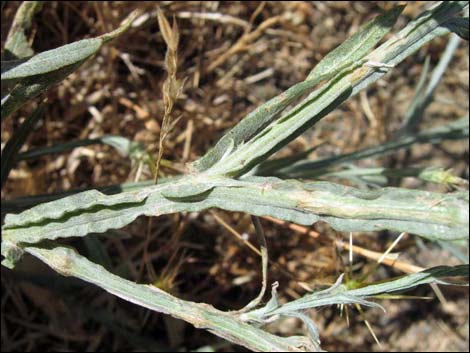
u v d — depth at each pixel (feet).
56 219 0.55
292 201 0.49
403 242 0.99
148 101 1.00
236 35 1.05
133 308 0.96
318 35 1.06
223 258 0.98
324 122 1.07
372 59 0.52
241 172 0.52
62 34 0.98
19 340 0.94
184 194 0.51
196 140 1.00
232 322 0.53
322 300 0.53
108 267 0.71
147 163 0.80
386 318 1.03
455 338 1.03
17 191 0.93
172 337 0.94
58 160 0.96
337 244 0.73
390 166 1.07
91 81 0.98
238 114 1.05
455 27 0.54
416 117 0.90
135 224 0.94
